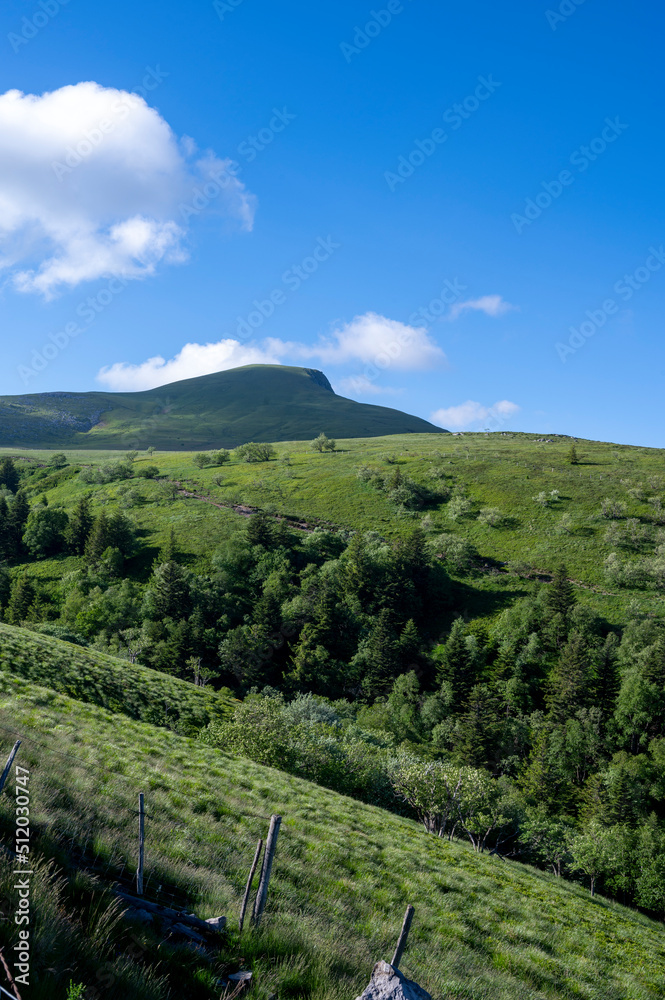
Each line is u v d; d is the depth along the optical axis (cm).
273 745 3619
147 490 15050
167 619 9062
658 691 7006
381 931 1195
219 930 794
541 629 8756
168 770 2102
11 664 3903
